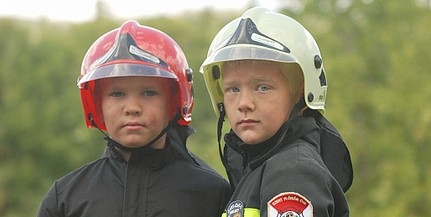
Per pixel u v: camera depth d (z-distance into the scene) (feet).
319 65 26.73
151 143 28.09
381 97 143.74
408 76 144.25
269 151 25.64
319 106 26.76
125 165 28.48
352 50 159.02
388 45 152.97
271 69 25.70
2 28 278.05
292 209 23.75
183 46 297.94
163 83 28.14
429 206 131.64
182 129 29.60
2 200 234.38
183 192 28.30
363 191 141.59
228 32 26.48
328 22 160.45
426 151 138.51
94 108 29.17
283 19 26.61
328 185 24.40
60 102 255.09
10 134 250.37
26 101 255.09
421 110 139.64
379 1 157.99
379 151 141.28
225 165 27.96
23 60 263.49
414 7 157.17
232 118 26.03
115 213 27.94
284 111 25.91
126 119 27.58
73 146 248.93
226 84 26.13
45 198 28.91
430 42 147.74
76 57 268.62
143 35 28.55
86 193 28.37
